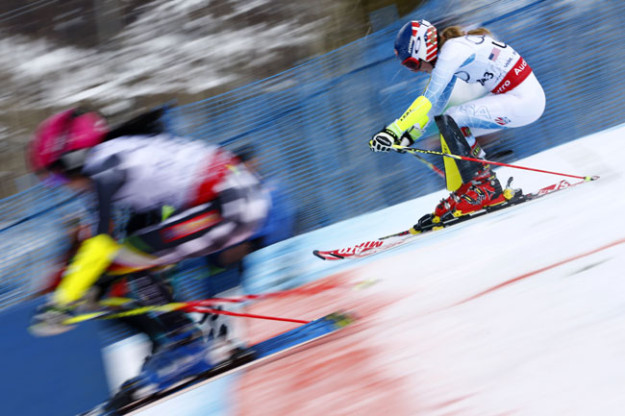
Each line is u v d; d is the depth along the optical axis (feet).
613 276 26.30
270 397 25.05
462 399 20.62
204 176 28.30
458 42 42.39
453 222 44.34
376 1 75.92
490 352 23.07
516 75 43.06
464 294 30.22
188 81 85.35
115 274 28.14
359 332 29.53
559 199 41.55
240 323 32.09
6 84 89.25
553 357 21.33
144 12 92.43
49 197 58.49
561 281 27.48
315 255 46.39
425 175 61.72
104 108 86.48
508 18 61.67
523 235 36.55
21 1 93.09
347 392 23.50
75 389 31.27
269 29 85.76
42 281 54.54
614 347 20.72
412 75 62.95
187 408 26.25
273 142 63.46
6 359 30.63
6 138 86.02
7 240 55.98
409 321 28.94
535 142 60.85
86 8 92.07
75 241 29.01
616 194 39.06
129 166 26.71
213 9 89.20
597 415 17.76
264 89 65.00
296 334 31.17
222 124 64.08
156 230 27.86
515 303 26.73
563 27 61.41
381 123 63.05
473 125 44.01
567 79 61.67
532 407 19.03
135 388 28.40
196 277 37.76
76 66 90.43
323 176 63.05
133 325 28.73
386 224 51.19
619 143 51.80
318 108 63.87
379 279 38.17
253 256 51.03
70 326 27.61
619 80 61.77
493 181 43.55
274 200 32.73
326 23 83.15
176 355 28.66
